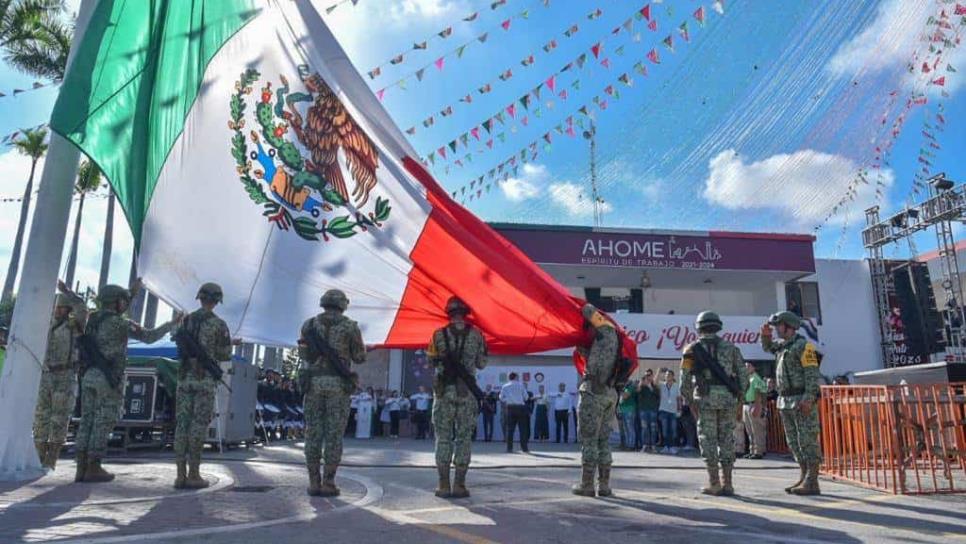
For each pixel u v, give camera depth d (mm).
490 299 7809
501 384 20094
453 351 6703
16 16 21875
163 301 7137
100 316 7258
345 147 7984
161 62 7070
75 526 4770
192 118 7324
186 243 7273
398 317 8008
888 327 25672
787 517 5715
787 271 25094
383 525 5078
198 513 5391
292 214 7781
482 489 7332
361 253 7969
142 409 11523
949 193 22391
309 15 8070
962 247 28516
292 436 18344
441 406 6719
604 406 6945
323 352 6504
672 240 24844
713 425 7246
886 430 8000
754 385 13672
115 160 6582
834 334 26000
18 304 7391
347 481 7773
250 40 7770
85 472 7043
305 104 7977
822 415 9719
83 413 7141
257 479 7652
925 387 8023
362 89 7984
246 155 7629
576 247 24359
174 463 9477
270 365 30031
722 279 26375
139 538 4414
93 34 6523
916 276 25250
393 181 7941
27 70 22234
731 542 4602
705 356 7285
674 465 10977
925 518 5805
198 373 6777
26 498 5973
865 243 26375
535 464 10555
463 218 7699
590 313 7098
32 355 7352
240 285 7500
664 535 4832
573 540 4633
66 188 7695
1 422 7184
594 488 7020
